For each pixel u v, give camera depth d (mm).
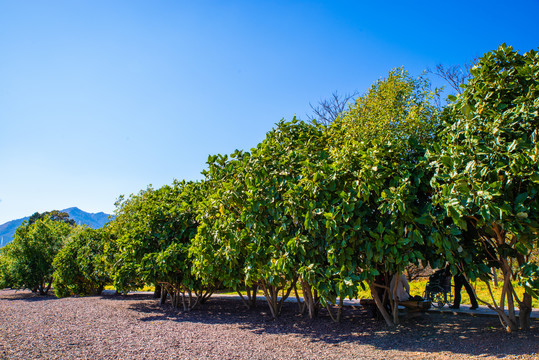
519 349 5184
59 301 13250
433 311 8633
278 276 7180
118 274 11602
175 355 5684
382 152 6633
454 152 5750
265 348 6176
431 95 9445
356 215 6535
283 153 8102
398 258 6039
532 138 5379
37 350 5723
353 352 5789
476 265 6012
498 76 6027
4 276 20219
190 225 11133
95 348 5996
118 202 16531
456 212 5246
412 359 5223
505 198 5434
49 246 20719
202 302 12422
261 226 7414
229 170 8914
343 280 6336
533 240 5715
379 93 10508
